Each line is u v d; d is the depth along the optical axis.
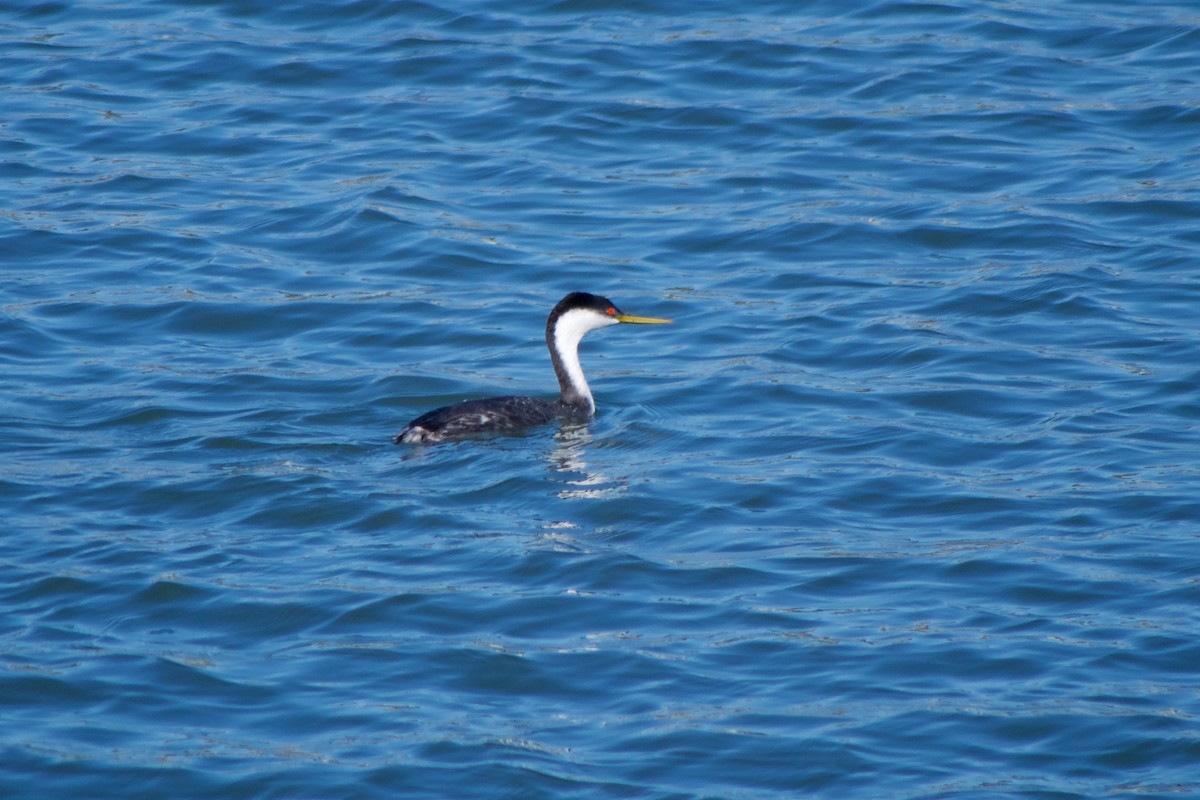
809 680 11.99
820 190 23.73
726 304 20.55
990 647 12.38
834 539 14.38
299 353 19.22
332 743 11.23
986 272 21.11
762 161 24.70
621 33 29.23
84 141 25.28
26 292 20.55
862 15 29.86
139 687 11.89
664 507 15.02
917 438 16.61
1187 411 17.08
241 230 22.55
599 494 15.32
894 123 25.81
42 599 13.19
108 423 16.94
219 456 16.14
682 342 19.59
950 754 11.02
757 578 13.59
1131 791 10.59
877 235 22.30
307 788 10.70
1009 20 29.33
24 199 23.22
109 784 10.76
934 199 23.36
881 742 11.18
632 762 10.99
